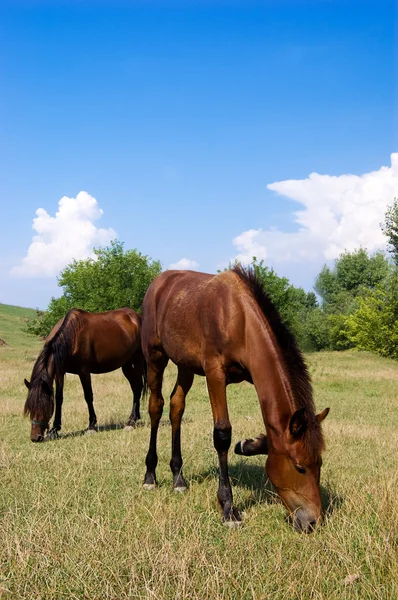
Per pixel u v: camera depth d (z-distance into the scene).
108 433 9.07
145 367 10.67
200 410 11.84
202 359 4.84
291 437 3.97
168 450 7.25
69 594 3.07
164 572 3.18
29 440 8.44
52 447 7.71
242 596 3.03
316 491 3.97
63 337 9.14
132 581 3.11
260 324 4.39
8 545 3.57
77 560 3.42
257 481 5.63
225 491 4.48
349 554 3.51
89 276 36.50
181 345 5.17
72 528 3.93
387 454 7.08
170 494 5.23
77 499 4.80
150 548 3.55
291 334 4.41
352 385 17.48
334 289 60.97
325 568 3.34
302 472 3.96
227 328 4.53
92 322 9.89
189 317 5.03
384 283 38.84
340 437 8.26
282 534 4.06
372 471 5.94
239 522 4.32
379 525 3.91
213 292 4.79
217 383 4.63
